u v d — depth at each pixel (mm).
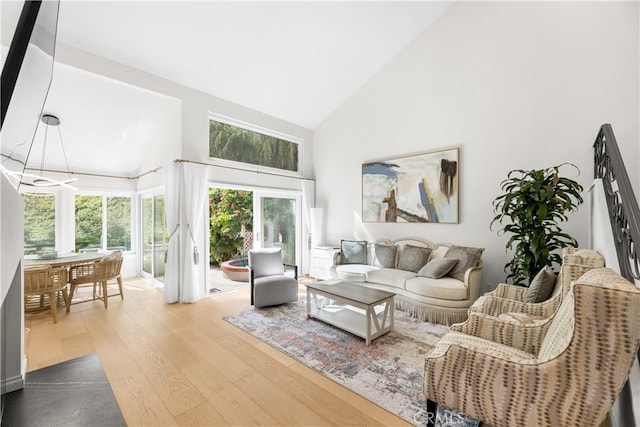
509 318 1961
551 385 1211
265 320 3264
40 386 1681
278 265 4152
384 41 4273
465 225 3926
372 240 4961
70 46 3145
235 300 4062
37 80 1004
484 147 3758
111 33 3131
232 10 3191
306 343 2689
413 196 4391
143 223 5422
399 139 4590
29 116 997
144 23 3084
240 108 4770
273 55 3977
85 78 3398
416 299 3371
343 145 5406
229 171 4578
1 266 914
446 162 4043
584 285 1115
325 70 4539
